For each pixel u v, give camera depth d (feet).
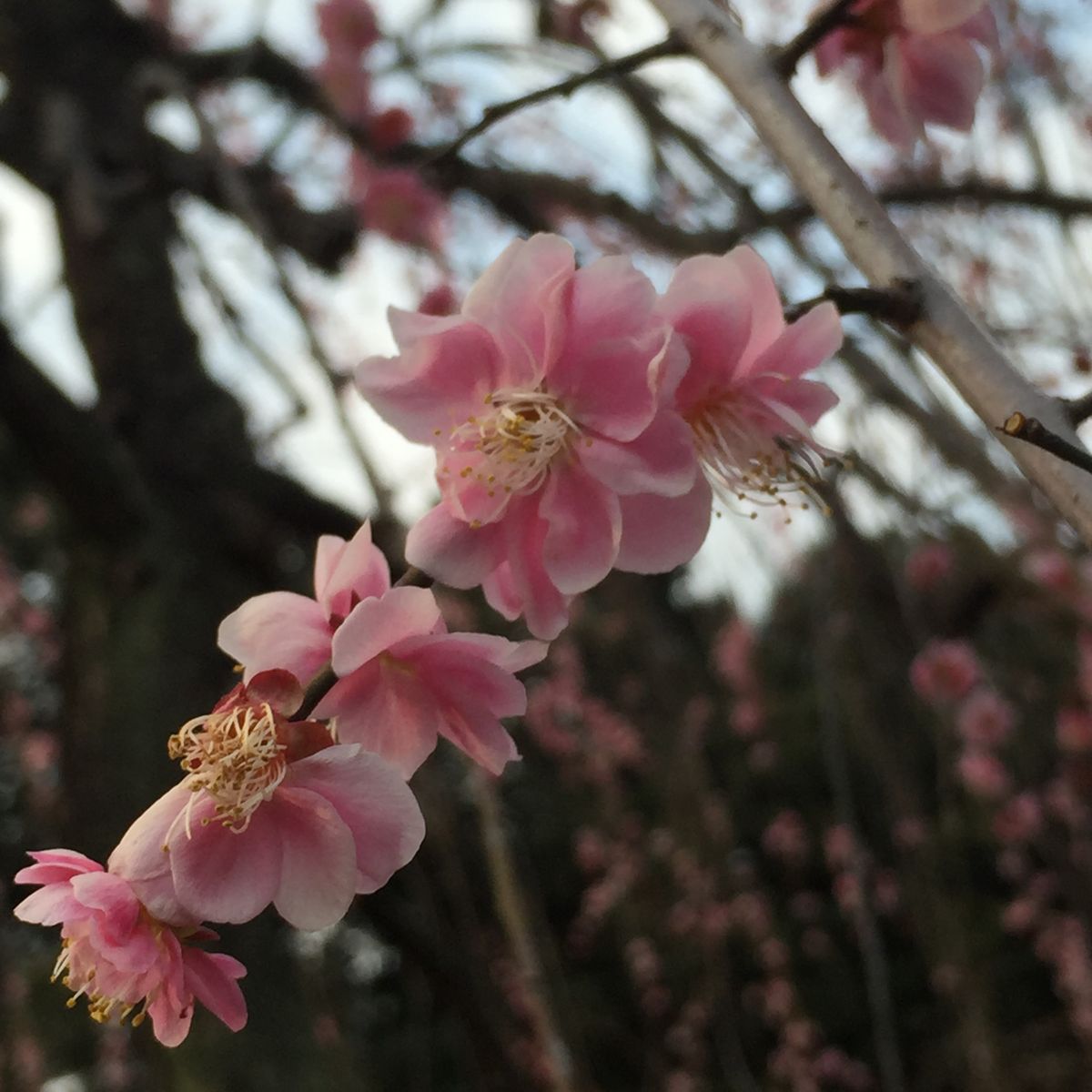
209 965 2.95
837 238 3.40
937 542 9.88
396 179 11.43
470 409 3.12
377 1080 24.26
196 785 2.85
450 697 3.07
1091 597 10.79
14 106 13.93
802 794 27.32
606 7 9.75
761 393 3.14
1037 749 16.26
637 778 25.00
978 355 3.08
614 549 3.03
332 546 3.26
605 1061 25.59
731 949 24.59
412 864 12.37
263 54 13.79
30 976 18.54
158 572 13.38
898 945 26.32
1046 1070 21.20
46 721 20.98
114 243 14.20
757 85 3.60
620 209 10.82
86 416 13.53
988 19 4.04
